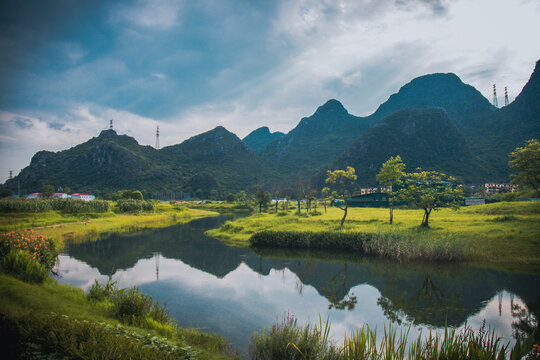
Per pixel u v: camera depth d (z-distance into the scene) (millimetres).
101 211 61875
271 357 8891
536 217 32688
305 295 17344
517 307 15109
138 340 7453
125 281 19609
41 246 18750
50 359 5789
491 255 23719
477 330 12539
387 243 26719
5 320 6902
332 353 8602
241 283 19703
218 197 196750
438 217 40438
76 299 12086
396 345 10656
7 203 47781
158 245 34250
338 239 29969
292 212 61625
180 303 15703
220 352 9664
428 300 16344
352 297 16984
